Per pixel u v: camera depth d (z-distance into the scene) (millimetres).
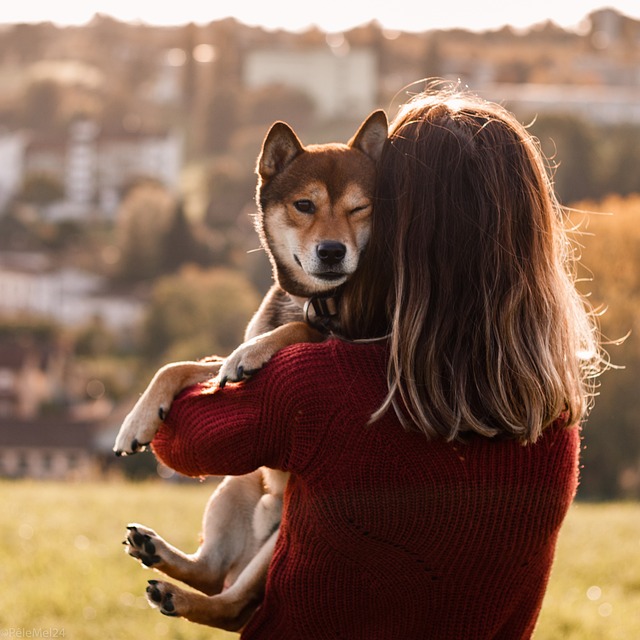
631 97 127500
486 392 2168
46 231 102438
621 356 26016
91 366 64375
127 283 83688
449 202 2242
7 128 136375
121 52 178875
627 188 61281
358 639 2330
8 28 179000
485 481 2201
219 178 98875
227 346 56406
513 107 122750
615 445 26953
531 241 2283
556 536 2381
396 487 2188
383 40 162875
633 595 6832
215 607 2764
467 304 2197
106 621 5738
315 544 2260
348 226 3207
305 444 2217
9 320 72500
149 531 2824
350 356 2242
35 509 9008
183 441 2355
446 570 2252
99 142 120875
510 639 2410
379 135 3381
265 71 153625
